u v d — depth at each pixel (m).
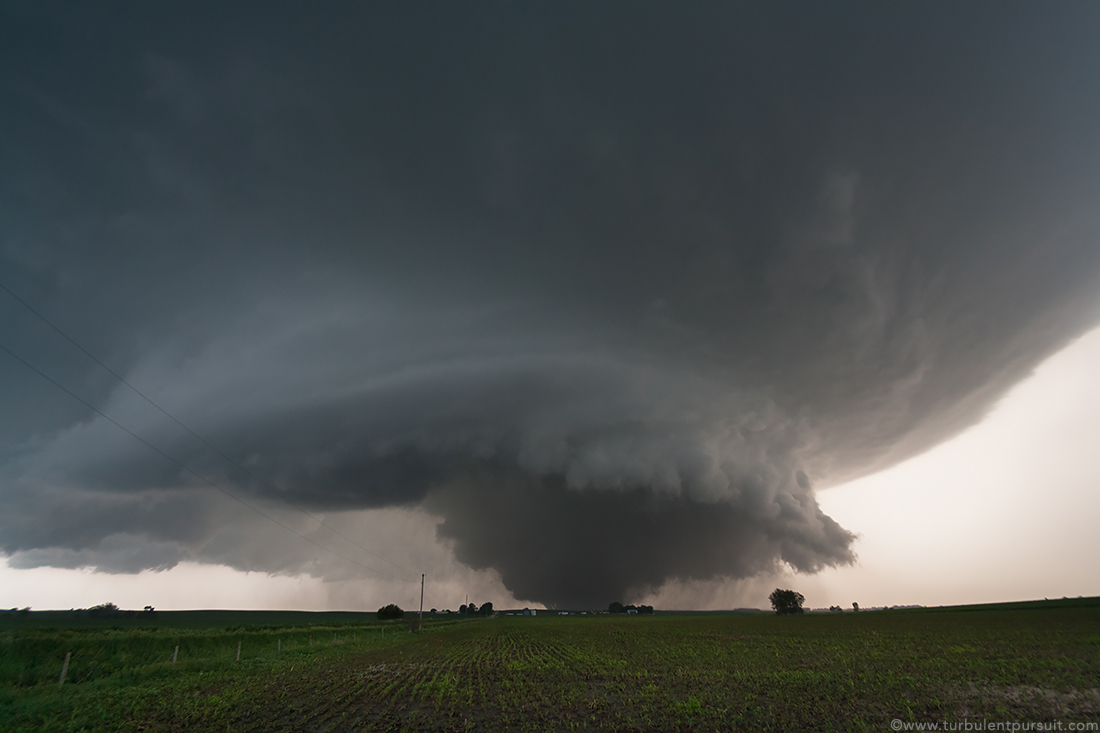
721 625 116.19
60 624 65.25
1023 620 92.00
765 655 46.66
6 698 23.69
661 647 57.75
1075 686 28.25
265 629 69.25
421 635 90.06
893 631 77.62
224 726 20.81
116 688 28.03
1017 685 28.66
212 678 32.72
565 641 69.56
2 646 29.66
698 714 22.73
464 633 95.62
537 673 36.34
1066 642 51.69
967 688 27.92
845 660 41.47
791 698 25.94
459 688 29.84
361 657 48.56
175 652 37.59
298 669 38.75
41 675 28.48
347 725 21.12
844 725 20.62
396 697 26.98
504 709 24.31
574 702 25.84
